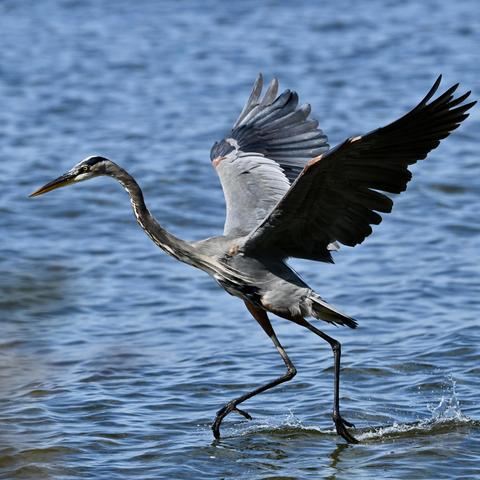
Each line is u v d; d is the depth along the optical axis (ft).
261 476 33.24
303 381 41.73
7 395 40.24
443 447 35.06
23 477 33.22
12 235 61.31
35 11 127.34
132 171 73.26
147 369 43.14
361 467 33.68
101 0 133.59
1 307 48.06
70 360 43.86
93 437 36.35
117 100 92.43
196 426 37.63
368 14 124.36
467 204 66.44
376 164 32.35
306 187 33.24
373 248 59.21
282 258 36.45
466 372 41.75
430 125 31.48
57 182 36.55
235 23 120.88
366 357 43.83
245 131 41.55
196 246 36.76
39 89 95.40
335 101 89.86
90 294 52.19
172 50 109.09
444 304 50.16
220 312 50.39
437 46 108.78
